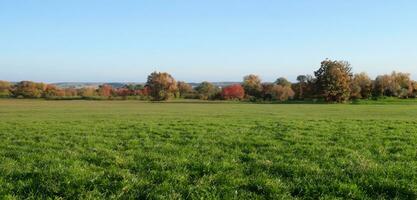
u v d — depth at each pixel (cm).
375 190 1116
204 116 5188
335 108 8762
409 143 2025
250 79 18050
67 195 1055
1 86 18112
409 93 15312
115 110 7850
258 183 1161
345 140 2131
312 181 1186
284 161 1506
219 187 1122
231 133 2503
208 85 18600
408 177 1234
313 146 1875
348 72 13888
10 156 1653
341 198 1044
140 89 19125
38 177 1220
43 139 2234
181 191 1089
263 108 8888
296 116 5225
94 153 1667
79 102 13762
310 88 14750
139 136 2403
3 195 1055
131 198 1036
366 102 13350
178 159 1512
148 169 1350
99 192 1074
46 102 13450
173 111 7319
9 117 5191
